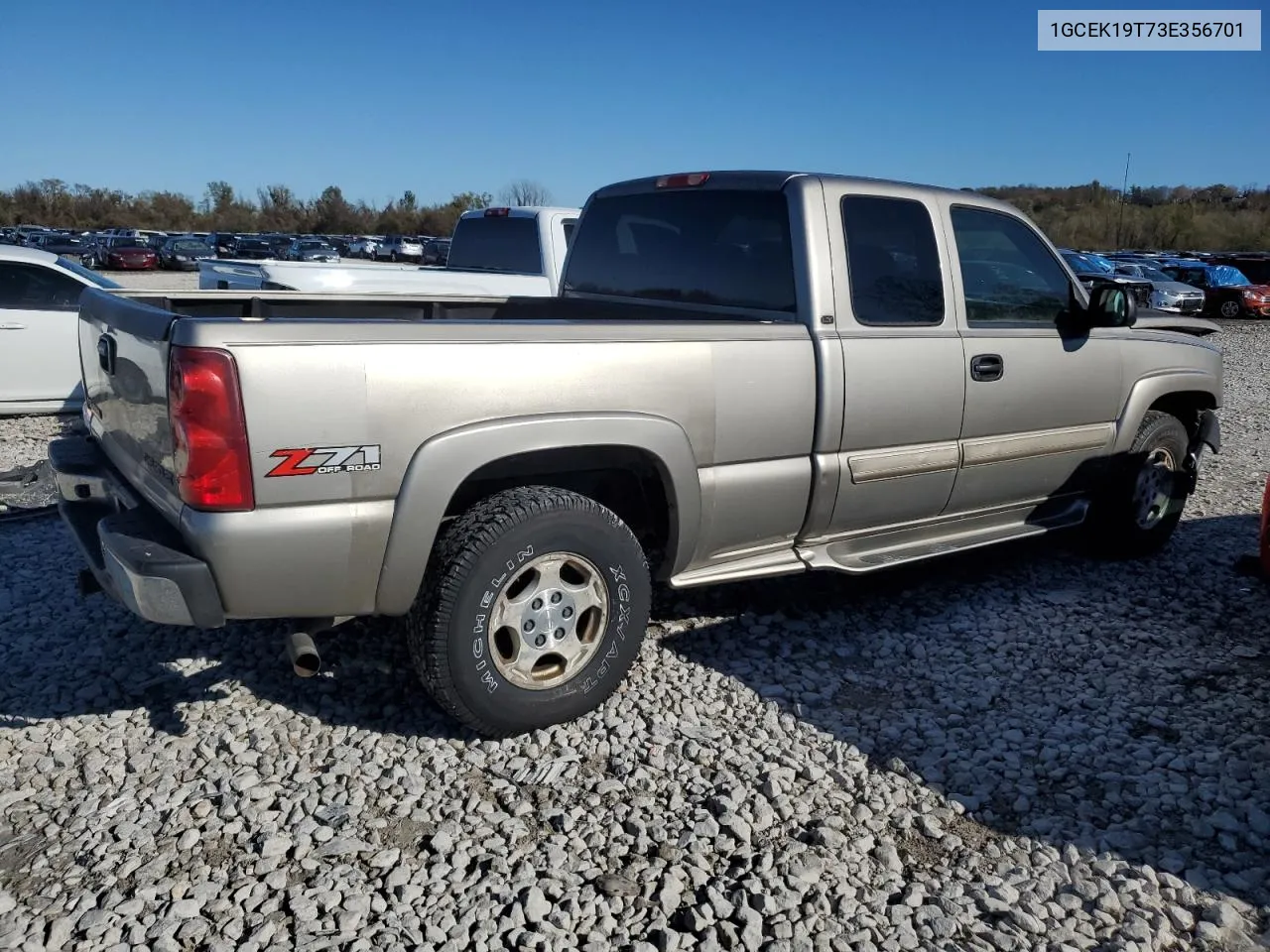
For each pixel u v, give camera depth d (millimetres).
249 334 2973
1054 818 3268
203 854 2938
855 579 5387
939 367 4449
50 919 2652
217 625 3117
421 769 3418
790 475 4082
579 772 3430
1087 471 5340
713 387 3795
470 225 10234
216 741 3545
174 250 42906
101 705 3793
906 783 3445
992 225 4852
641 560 3689
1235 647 4629
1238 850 3125
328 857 2939
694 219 4668
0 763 3391
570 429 3455
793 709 3934
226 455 2967
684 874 2916
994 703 4055
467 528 3359
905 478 4449
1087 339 5156
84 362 4387
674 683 4098
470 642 3357
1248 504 7227
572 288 5512
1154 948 2699
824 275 4141
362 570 3221
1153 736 3809
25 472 6227
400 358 3164
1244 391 13641
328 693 3906
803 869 2949
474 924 2689
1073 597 5215
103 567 3430
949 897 2859
